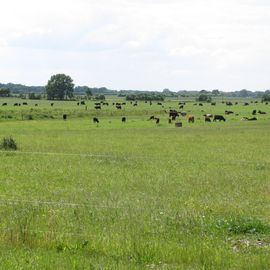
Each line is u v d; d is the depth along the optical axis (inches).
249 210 738.2
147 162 1392.7
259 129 3112.7
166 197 862.5
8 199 794.2
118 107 5698.8
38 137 2372.0
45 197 843.4
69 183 1029.2
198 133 2753.4
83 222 607.2
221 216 667.4
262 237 549.6
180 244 509.4
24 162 1370.6
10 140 1791.3
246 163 1403.8
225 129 3112.7
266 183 1046.4
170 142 2161.7
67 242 508.1
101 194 885.8
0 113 4306.1
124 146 1955.0
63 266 439.8
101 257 466.6
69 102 7564.0
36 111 4653.1
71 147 1886.1
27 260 448.8
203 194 906.1
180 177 1118.4
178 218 629.3
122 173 1171.9
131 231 561.3
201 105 7135.8
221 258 463.8
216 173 1187.9
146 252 474.3
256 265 446.9
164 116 4724.4
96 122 3757.4
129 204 748.0
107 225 592.1
